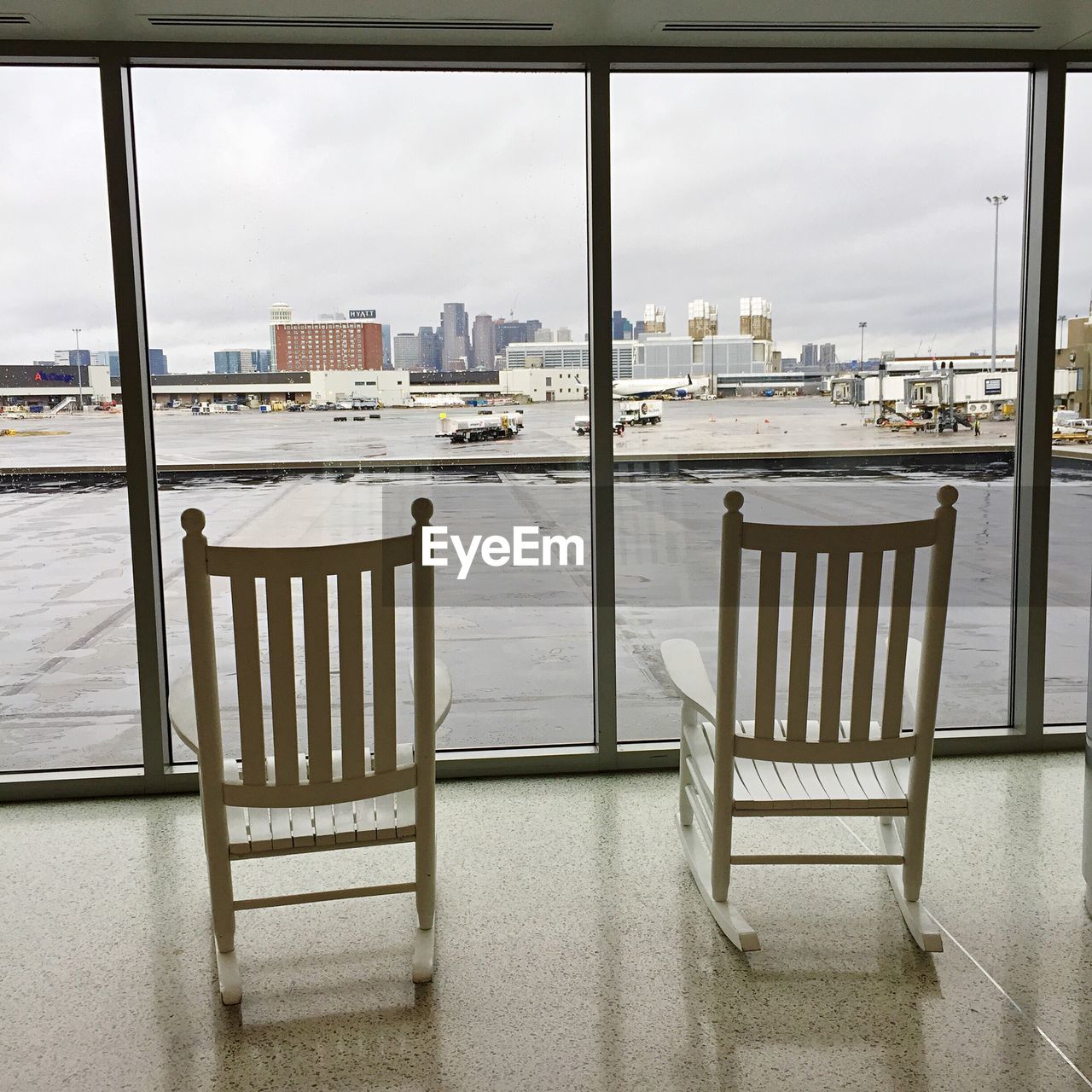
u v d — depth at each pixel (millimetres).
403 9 2740
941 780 3201
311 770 2008
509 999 2072
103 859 2742
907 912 2311
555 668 3346
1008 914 2385
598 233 3160
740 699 3426
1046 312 3275
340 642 1962
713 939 2293
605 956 2230
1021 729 3434
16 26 2797
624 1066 1850
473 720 3350
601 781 3244
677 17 2840
